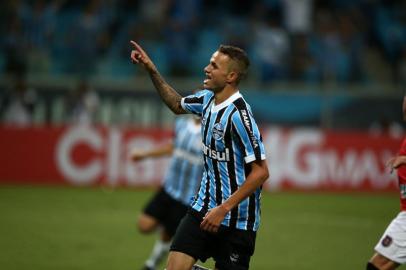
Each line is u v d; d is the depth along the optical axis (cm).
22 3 6906
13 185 5600
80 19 6806
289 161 5862
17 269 2934
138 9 7312
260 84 6650
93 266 3053
